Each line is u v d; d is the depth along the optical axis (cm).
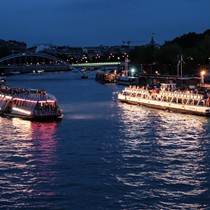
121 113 11325
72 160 6475
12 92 11038
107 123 9662
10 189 5316
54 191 5244
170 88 14275
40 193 5191
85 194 5150
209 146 7281
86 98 15400
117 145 7406
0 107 10806
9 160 6488
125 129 8912
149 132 8544
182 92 11719
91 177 5697
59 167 6128
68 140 7838
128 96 13675
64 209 4784
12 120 9962
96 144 7500
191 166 6144
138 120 10081
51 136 8200
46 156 6706
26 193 5194
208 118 10269
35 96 10081
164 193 5169
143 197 5062
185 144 7444
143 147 7244
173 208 4800
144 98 13000
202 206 4844
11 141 7756
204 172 5878
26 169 6047
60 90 19225
